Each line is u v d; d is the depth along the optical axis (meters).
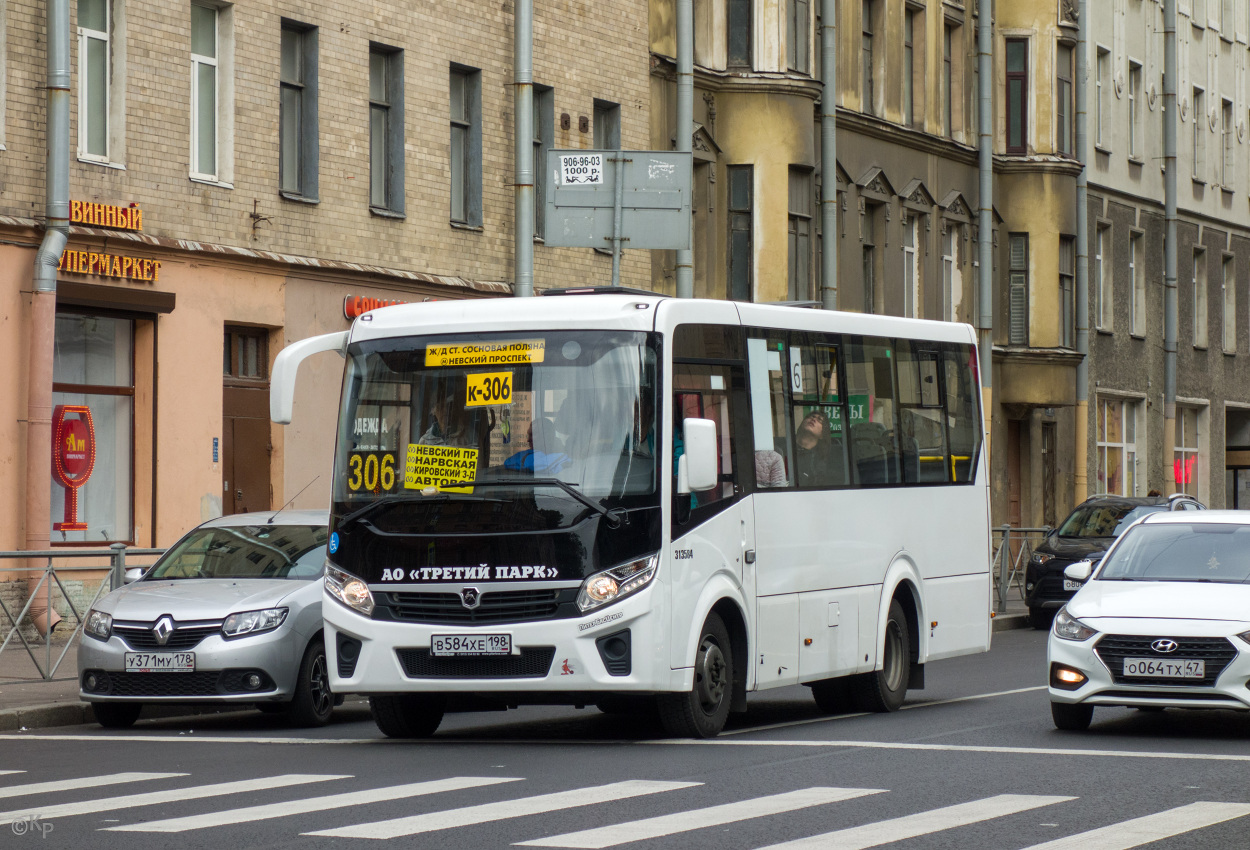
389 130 29.16
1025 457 48.25
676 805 11.00
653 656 14.10
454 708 15.53
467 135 30.84
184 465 25.30
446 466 14.46
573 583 14.05
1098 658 14.95
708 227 35.91
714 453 14.04
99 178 23.97
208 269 25.58
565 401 14.41
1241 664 14.51
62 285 23.31
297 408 27.22
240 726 17.02
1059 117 47.88
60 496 23.91
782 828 10.11
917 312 44.00
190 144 25.45
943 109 45.44
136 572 18.47
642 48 34.41
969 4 46.66
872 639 17.34
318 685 16.91
